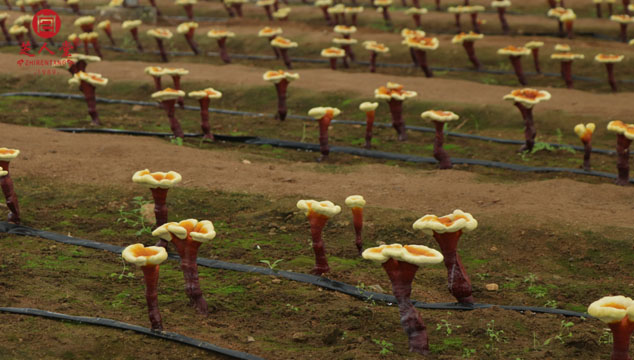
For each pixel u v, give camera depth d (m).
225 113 14.91
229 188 9.33
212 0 29.81
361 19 25.75
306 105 15.38
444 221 6.11
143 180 6.83
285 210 8.59
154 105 15.31
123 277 6.70
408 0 29.80
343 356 5.34
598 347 5.72
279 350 5.45
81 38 18.95
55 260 6.98
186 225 5.96
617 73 18.53
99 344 5.23
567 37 22.94
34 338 5.19
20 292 6.01
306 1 30.34
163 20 24.44
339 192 9.23
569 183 9.81
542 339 5.86
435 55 20.16
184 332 5.58
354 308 6.20
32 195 8.80
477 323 6.04
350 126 14.06
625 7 23.59
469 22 24.92
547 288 6.91
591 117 13.76
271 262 7.25
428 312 6.31
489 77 18.59
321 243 6.87
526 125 12.04
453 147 12.70
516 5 27.83
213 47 21.72
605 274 7.27
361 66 19.94
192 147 12.11
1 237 7.57
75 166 9.93
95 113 13.20
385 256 5.22
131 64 18.20
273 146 12.55
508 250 7.76
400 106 12.76
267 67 19.80
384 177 10.16
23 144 10.85
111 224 8.12
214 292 6.50
